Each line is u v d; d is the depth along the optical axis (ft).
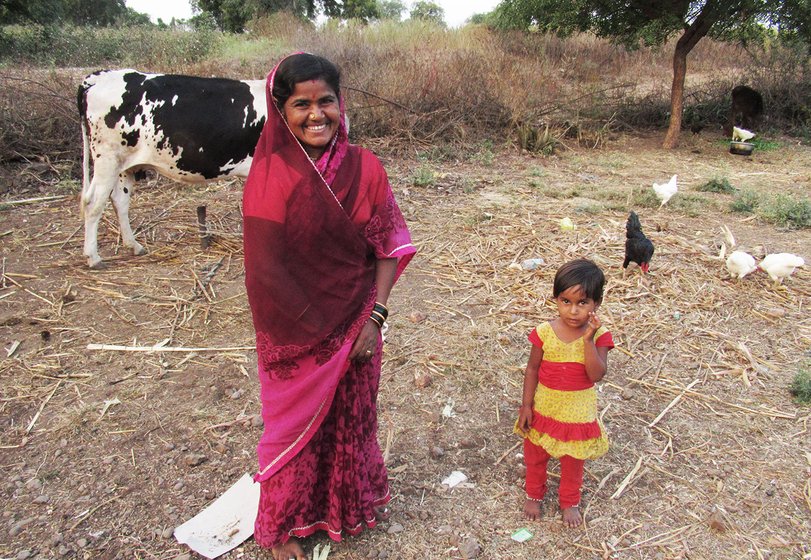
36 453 10.30
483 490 9.56
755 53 42.73
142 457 10.22
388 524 8.86
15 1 62.28
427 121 31.65
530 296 15.71
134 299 15.53
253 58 46.78
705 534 8.74
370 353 7.35
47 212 21.35
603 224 20.74
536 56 46.47
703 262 17.67
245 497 9.26
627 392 11.97
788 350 13.47
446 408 11.50
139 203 22.34
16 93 26.53
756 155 32.42
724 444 10.62
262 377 7.52
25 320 14.43
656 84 44.62
